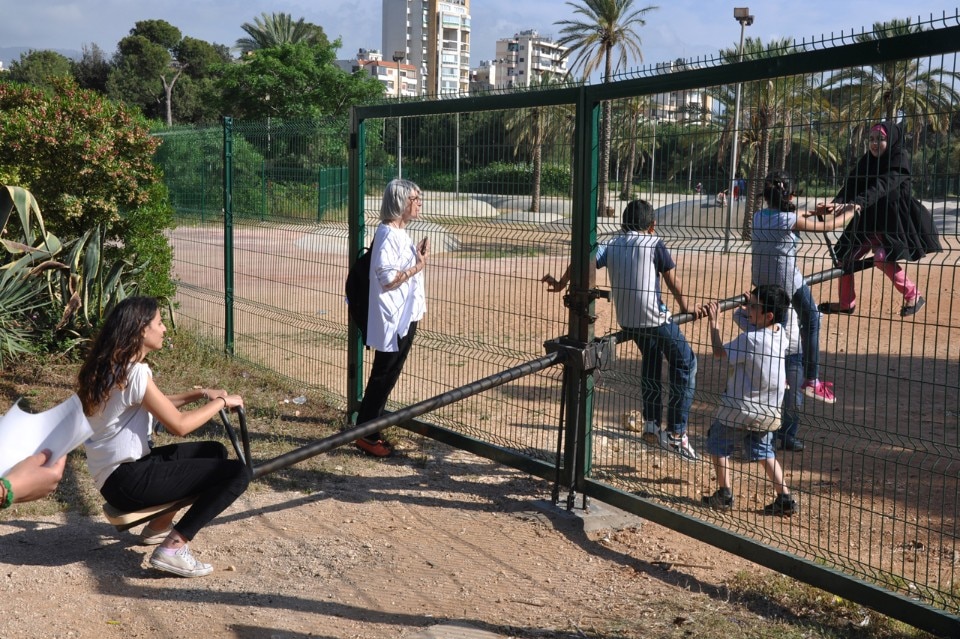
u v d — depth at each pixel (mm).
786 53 3959
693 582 4246
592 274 4992
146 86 79062
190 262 9648
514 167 5379
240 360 8461
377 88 48625
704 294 5109
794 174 4133
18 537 4434
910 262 3869
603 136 4848
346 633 3613
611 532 4918
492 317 7566
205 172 9070
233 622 3666
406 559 4426
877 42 3619
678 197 4578
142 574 4082
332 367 8070
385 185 6352
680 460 5719
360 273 5852
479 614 3828
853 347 9453
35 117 8016
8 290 7512
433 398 4473
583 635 3627
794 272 4617
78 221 8344
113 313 3834
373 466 5898
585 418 5066
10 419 2070
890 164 3787
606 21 38500
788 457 6012
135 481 3883
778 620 3830
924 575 4086
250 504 5109
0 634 3432
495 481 5699
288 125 7648
